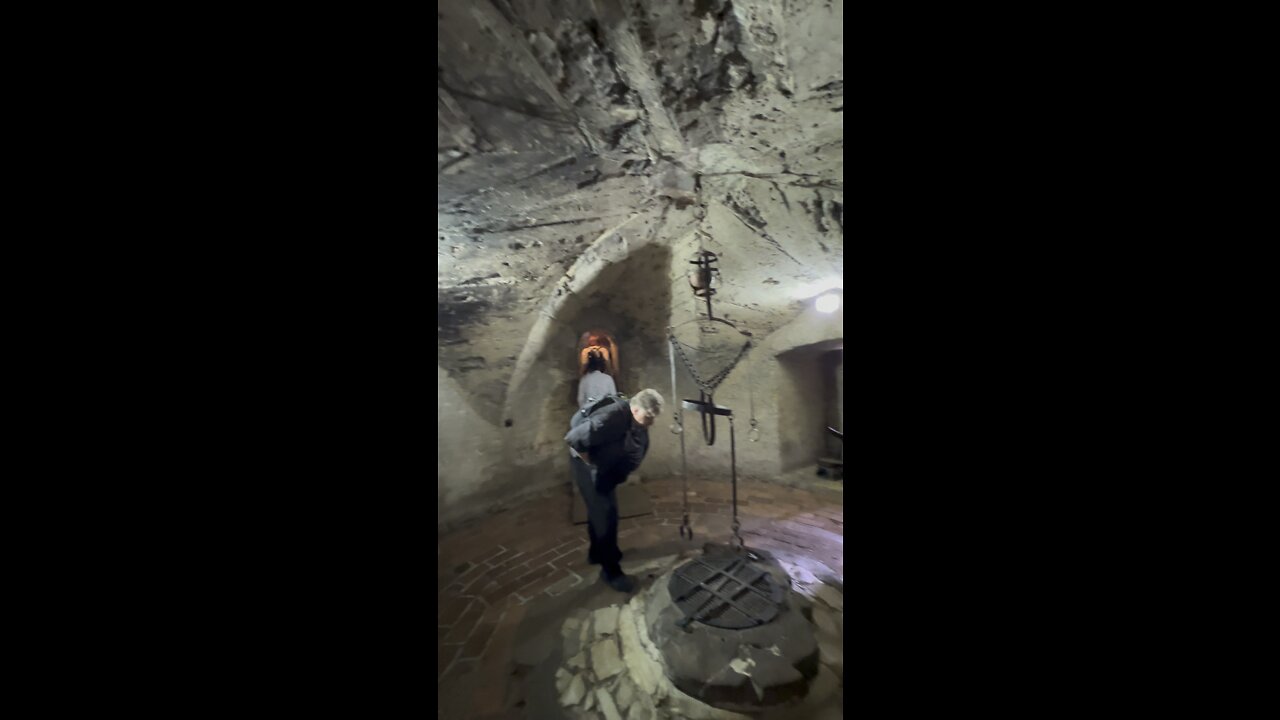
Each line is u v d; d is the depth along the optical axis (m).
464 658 2.11
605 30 1.10
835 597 2.53
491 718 1.76
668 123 1.54
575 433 2.60
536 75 1.26
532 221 2.43
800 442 4.82
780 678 1.80
